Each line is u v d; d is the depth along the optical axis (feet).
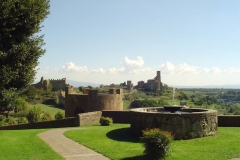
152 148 35.06
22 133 58.23
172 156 36.04
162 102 293.84
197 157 35.27
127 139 49.32
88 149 41.91
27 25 48.60
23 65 47.55
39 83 421.59
